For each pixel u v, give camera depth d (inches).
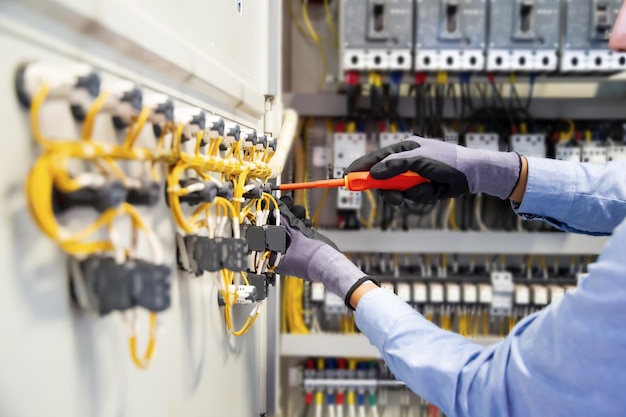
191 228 19.7
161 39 19.1
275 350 45.8
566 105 66.4
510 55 56.1
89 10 14.1
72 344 14.5
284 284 67.4
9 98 11.8
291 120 44.6
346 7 55.7
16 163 12.1
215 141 22.6
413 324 26.8
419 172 31.5
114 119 16.3
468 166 33.6
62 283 14.1
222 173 24.6
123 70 17.3
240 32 34.2
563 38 56.1
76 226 14.4
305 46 72.7
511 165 34.3
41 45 12.9
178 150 19.3
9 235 11.9
